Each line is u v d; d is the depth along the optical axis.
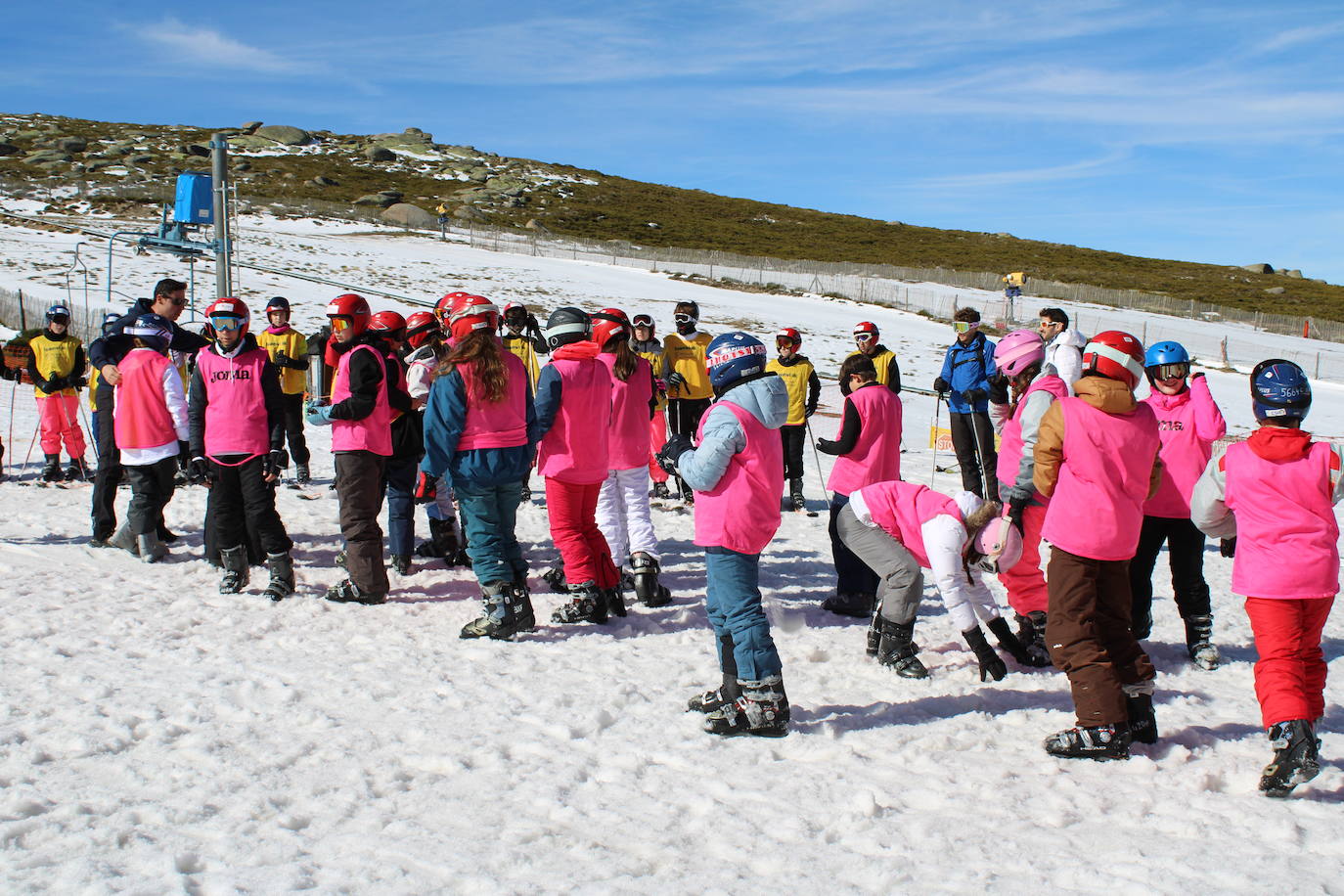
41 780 3.47
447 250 48.41
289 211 56.78
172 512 8.37
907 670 5.00
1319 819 3.40
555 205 83.00
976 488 10.12
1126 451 4.02
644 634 5.61
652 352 9.89
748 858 3.03
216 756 3.72
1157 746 4.14
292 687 4.52
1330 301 64.50
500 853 3.02
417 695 4.46
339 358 6.01
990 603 5.17
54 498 8.98
